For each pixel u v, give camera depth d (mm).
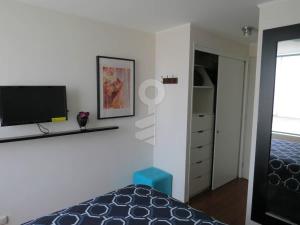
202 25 2629
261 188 2043
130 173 3004
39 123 2168
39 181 2225
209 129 3254
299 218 2012
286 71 1901
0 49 1904
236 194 3236
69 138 2398
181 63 2750
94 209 1600
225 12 2195
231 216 2662
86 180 2576
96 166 2648
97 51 2523
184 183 2854
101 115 2596
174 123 2906
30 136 2043
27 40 2039
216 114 3234
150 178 2785
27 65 2055
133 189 1932
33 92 2029
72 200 2480
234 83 3463
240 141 3766
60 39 2238
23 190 2131
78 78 2396
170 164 3006
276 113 1958
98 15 2332
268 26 1914
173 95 2887
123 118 2846
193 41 2678
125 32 2750
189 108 2764
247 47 3539
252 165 2100
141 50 2932
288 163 2004
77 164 2486
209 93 3289
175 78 2814
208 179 3361
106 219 1481
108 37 2602
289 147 2008
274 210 2057
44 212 2281
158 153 3166
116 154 2824
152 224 1432
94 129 2459
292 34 1778
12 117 1928
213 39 2941
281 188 2055
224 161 3508
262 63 1962
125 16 2355
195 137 3041
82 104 2455
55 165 2318
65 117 2215
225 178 3582
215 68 3221
